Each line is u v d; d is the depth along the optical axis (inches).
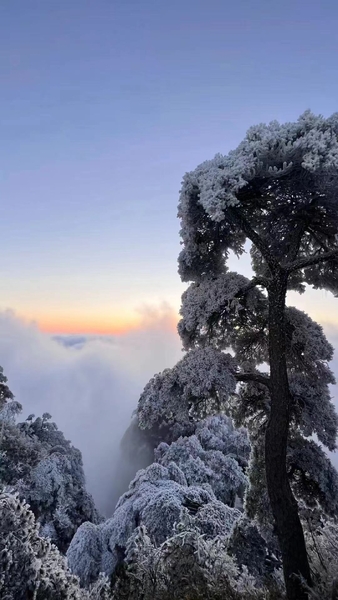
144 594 209.6
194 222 250.4
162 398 238.7
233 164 203.6
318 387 247.1
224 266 287.3
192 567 215.3
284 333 231.8
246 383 292.2
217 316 267.9
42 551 214.2
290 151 190.4
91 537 731.4
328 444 236.5
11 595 177.2
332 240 270.7
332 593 180.4
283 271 232.2
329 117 198.7
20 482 1085.8
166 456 1277.1
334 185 208.2
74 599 208.7
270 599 199.3
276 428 211.0
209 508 504.7
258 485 277.1
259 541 292.4
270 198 249.3
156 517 634.8
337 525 282.5
